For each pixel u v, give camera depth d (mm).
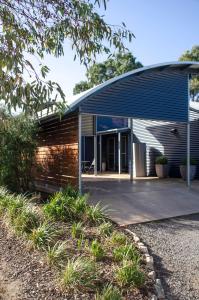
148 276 3871
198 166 13992
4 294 3281
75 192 7492
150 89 10484
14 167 9195
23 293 3297
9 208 5863
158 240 5543
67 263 3848
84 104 9133
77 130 9109
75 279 3418
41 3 3727
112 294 3180
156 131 15844
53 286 3418
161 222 6879
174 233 6027
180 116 11203
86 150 20281
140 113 10227
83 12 3789
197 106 14352
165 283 3836
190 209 8148
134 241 5297
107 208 7637
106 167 19828
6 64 3027
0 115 4266
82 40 3957
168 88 10914
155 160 15453
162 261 4539
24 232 4863
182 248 5133
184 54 27594
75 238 4910
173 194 9672
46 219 5391
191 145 14289
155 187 10945
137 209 7762
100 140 19656
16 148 9156
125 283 3537
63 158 10141
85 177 15117
